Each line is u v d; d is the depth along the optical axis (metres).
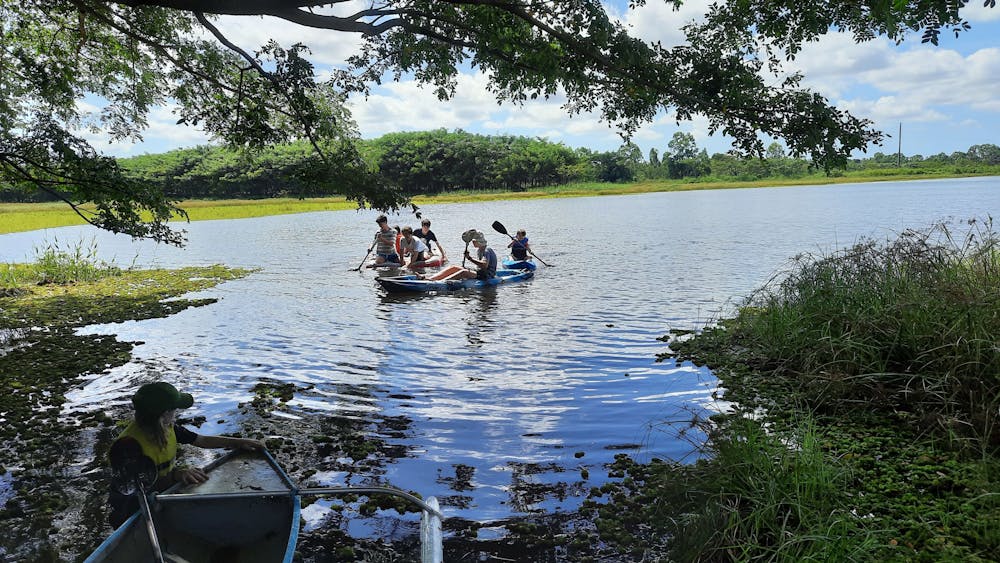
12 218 47.50
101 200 9.66
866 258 8.86
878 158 169.88
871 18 6.64
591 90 8.63
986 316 6.56
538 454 5.88
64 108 10.90
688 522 4.40
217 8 7.00
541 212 49.16
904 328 7.20
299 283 16.34
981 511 4.42
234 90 10.00
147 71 10.93
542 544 4.38
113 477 3.78
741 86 7.45
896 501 4.68
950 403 5.96
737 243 22.94
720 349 9.19
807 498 4.48
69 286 16.48
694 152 155.50
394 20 8.20
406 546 4.39
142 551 3.68
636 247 22.56
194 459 5.74
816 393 7.10
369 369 8.64
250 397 7.52
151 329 11.23
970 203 41.34
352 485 5.25
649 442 6.12
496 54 8.45
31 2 10.04
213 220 47.75
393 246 18.98
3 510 4.82
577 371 8.44
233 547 4.02
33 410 7.06
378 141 140.75
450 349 9.66
